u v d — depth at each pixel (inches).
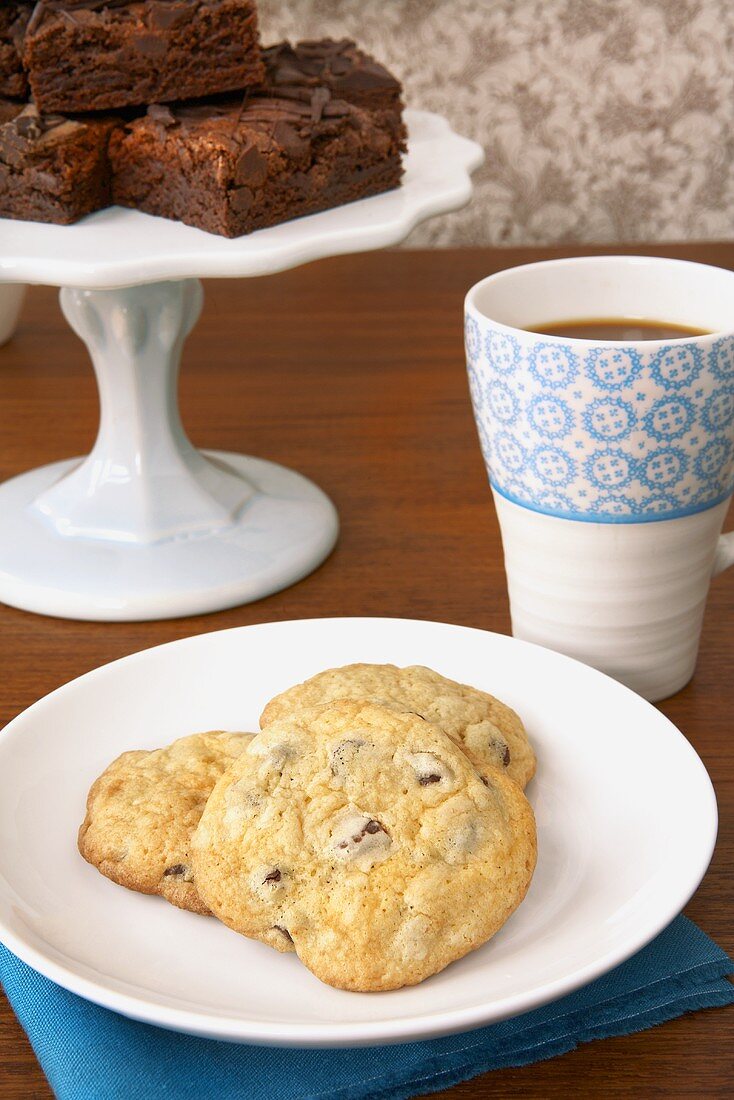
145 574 37.2
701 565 33.1
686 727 33.7
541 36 54.5
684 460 31.8
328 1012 28.5
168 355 38.5
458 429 42.9
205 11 37.4
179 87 37.7
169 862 30.0
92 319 37.8
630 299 34.2
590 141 56.2
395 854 29.2
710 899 30.9
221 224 35.7
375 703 31.1
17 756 31.6
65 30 36.8
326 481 40.8
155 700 32.9
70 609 36.8
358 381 45.0
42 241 35.7
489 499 40.2
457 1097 28.8
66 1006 29.2
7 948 29.4
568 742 32.0
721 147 56.2
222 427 42.9
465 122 55.9
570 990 28.0
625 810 30.9
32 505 39.2
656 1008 29.4
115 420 38.7
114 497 38.5
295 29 54.5
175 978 29.1
